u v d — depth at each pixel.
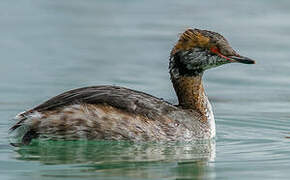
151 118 13.90
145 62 22.86
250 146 14.07
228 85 20.97
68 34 26.72
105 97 13.86
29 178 11.35
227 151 13.59
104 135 13.70
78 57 23.39
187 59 14.84
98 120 13.66
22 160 12.55
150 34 26.61
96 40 25.84
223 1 33.34
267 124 16.48
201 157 13.03
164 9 31.70
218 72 22.53
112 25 28.41
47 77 20.75
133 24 28.55
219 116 17.44
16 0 32.78
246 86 20.78
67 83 20.09
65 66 22.12
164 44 25.12
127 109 13.80
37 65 22.17
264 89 20.41
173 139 14.01
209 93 20.03
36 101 18.22
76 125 13.64
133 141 13.79
